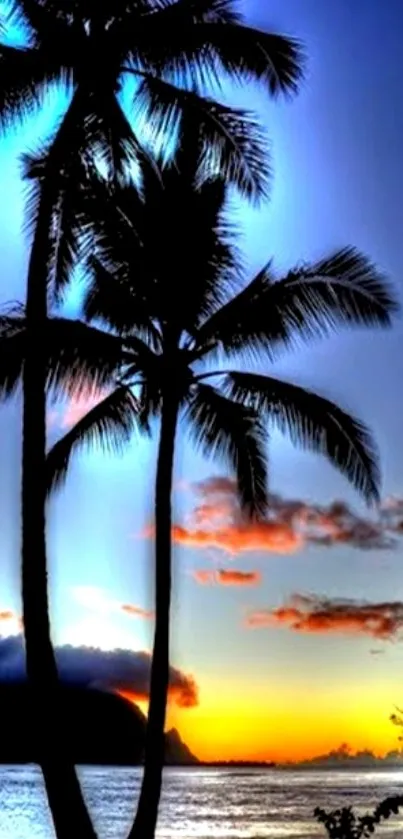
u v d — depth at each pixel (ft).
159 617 59.62
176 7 57.62
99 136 59.36
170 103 58.80
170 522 60.85
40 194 56.29
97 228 60.64
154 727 58.29
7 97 56.29
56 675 52.16
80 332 59.41
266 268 64.08
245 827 270.46
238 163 61.05
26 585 52.49
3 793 486.79
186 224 63.10
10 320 61.05
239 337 64.03
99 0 57.11
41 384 54.65
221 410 65.67
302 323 64.08
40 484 53.57
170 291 63.21
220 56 58.70
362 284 62.95
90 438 65.98
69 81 57.72
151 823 57.16
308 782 607.37
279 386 64.64
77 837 50.65
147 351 62.23
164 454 61.62
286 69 59.00
